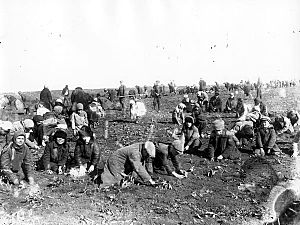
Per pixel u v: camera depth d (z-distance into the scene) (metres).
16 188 7.80
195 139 11.13
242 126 11.97
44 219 6.49
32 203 7.11
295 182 7.96
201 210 7.02
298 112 15.14
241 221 6.62
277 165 9.41
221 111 19.72
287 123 13.29
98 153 8.88
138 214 6.81
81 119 12.72
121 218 6.62
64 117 13.64
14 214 6.58
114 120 17.20
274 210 6.93
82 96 14.80
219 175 8.94
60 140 8.91
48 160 8.92
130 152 8.19
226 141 10.36
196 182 8.47
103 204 7.21
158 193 7.80
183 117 16.25
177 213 6.91
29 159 8.16
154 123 16.39
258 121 12.47
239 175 8.88
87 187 7.99
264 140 10.77
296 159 10.04
